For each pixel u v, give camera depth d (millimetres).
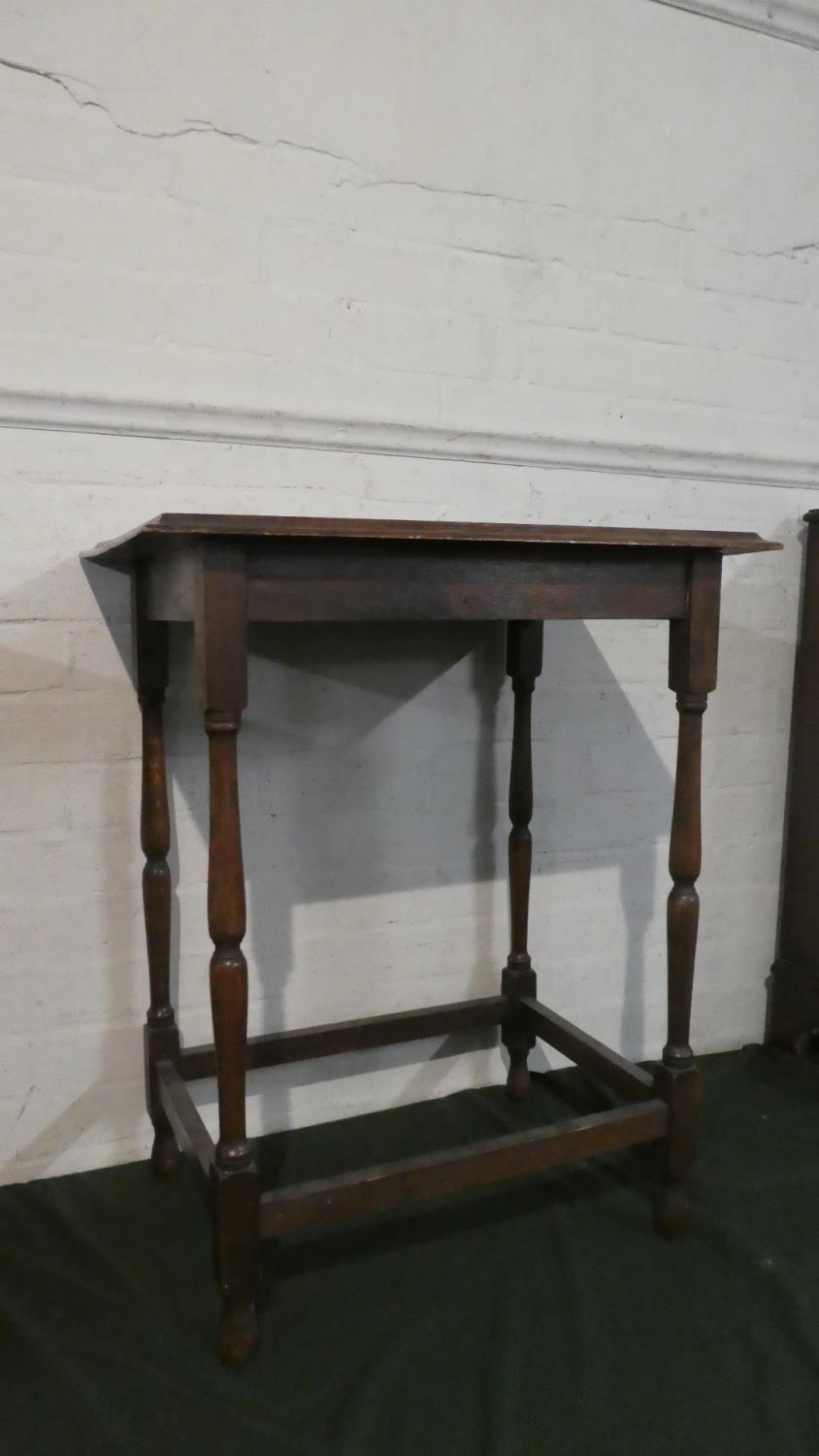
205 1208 1290
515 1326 1080
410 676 1509
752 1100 1607
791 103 1662
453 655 1532
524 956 1562
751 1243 1223
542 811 1626
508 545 1028
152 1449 919
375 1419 953
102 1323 1082
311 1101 1515
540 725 1608
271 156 1336
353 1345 1054
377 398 1435
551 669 1604
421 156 1423
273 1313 1100
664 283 1607
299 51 1335
